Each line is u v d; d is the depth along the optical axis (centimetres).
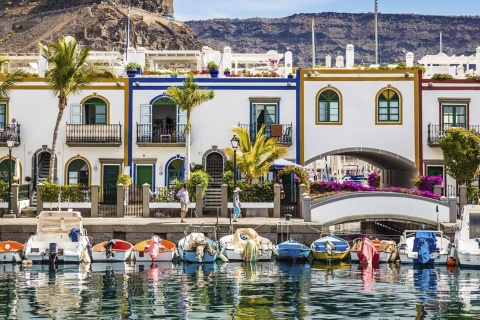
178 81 4947
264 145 4550
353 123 4928
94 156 4919
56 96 4928
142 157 4925
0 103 4925
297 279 3083
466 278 3142
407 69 4919
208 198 4622
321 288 2856
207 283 2955
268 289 2822
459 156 4538
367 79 4925
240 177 4791
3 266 3447
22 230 3791
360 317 2325
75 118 4934
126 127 4944
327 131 4922
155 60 6894
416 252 3603
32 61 7338
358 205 4112
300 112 4922
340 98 4925
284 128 4916
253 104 4931
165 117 4972
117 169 4928
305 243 3859
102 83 4941
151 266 3462
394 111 4931
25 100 4925
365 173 10500
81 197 4362
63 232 3700
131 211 4391
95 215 4275
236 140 4172
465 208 3616
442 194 4609
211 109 4931
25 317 2288
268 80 4931
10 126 4906
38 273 3206
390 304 2533
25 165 4906
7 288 2803
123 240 3800
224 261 3647
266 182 4388
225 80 4931
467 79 4916
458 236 3612
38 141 4922
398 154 4919
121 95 4944
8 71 6378
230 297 2647
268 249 3675
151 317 2309
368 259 3591
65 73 4547
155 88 4950
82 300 2564
